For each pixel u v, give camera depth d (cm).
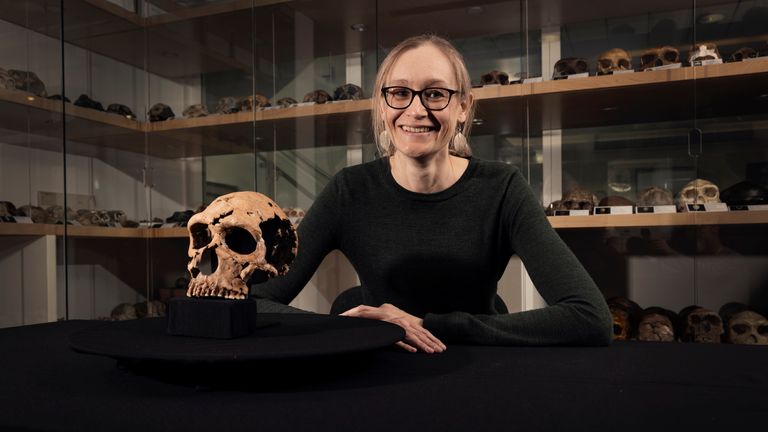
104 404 57
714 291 235
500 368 76
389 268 134
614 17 260
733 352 88
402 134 122
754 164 238
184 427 49
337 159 285
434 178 133
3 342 97
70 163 275
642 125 255
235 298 82
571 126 264
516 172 137
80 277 275
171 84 316
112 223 291
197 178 306
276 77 297
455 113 123
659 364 78
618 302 244
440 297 136
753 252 230
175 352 62
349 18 283
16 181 256
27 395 61
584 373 72
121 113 299
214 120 303
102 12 288
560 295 110
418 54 119
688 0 249
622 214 245
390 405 56
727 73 234
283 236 97
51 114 268
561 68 261
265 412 54
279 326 85
